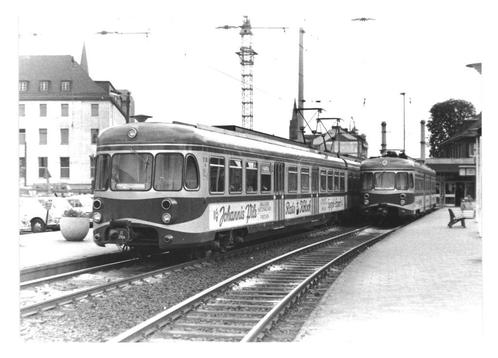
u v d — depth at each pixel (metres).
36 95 71.88
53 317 9.76
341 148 85.56
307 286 12.45
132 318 9.78
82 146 71.31
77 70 72.75
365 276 13.66
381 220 36.41
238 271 15.24
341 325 8.88
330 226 31.98
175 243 15.14
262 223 19.83
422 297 10.98
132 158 15.47
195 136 15.52
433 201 44.09
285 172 22.16
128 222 15.30
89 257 15.96
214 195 16.25
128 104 31.08
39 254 16.48
